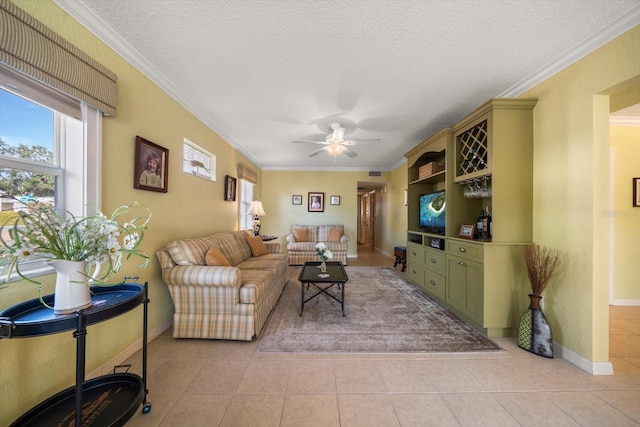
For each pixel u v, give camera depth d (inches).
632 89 74.2
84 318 39.6
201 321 84.0
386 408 55.7
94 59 62.2
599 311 68.9
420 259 139.9
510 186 88.5
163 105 90.4
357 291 140.7
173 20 60.4
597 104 68.5
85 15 58.2
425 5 55.4
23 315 41.3
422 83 88.7
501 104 87.6
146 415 53.1
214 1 54.6
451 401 57.9
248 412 54.2
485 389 62.1
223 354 76.5
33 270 50.6
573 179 74.0
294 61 76.5
